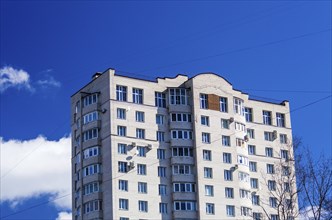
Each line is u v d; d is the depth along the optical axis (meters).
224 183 91.25
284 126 104.44
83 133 90.56
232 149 93.69
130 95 90.19
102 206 85.62
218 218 89.00
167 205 87.75
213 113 93.88
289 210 49.25
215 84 95.56
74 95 95.38
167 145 90.69
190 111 92.69
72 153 93.38
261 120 102.31
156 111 91.38
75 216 89.81
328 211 43.88
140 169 87.44
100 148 88.19
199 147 90.75
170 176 89.31
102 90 90.38
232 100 96.50
